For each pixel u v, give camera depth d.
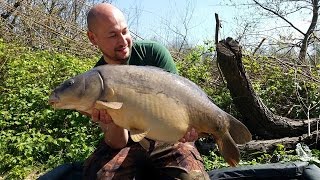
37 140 2.05
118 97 0.89
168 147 1.10
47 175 1.32
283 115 2.47
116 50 1.10
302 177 1.34
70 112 2.26
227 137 0.95
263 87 2.60
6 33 3.81
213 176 1.37
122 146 1.12
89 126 2.21
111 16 1.09
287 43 3.38
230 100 2.36
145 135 0.89
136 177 1.09
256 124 2.18
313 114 2.39
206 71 2.74
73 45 3.79
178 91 0.91
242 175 1.35
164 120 0.89
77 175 1.34
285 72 2.65
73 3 4.75
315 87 2.44
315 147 2.02
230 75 2.10
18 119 2.29
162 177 1.10
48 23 3.99
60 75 2.86
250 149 1.97
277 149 1.94
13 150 2.02
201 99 0.93
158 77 0.90
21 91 2.51
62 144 2.07
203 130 0.94
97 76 0.90
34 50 3.84
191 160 1.09
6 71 2.99
